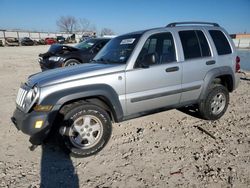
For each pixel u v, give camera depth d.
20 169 3.53
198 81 4.87
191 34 4.89
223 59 5.19
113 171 3.48
